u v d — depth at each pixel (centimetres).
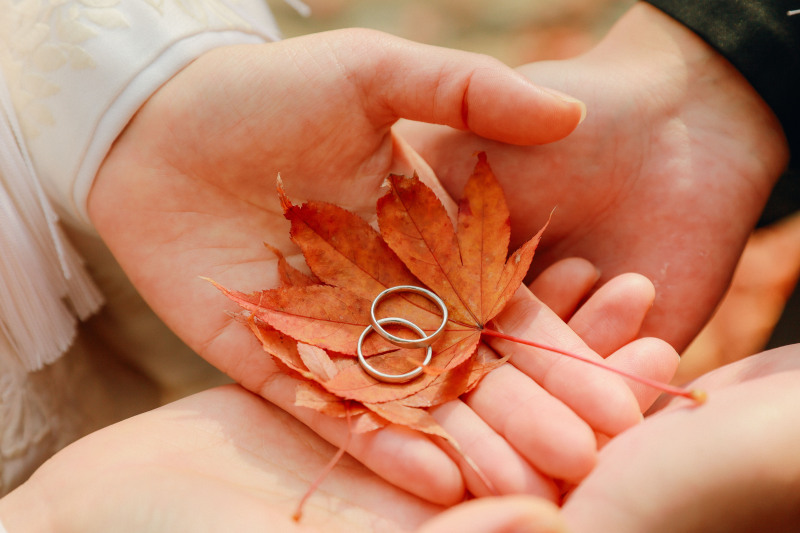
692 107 42
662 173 41
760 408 31
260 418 36
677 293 41
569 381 34
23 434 41
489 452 33
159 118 38
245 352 37
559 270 40
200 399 36
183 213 39
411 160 41
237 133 38
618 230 42
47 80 39
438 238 36
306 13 44
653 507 30
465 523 29
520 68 43
